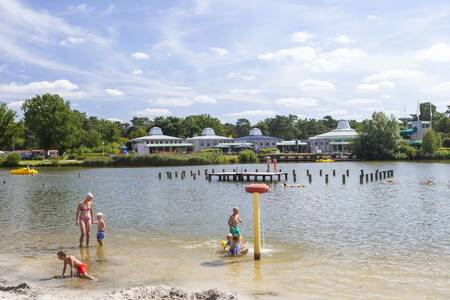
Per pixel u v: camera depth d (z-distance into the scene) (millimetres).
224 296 13461
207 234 24891
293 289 14734
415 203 37000
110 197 46219
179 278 16250
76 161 121500
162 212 34375
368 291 14430
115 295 13562
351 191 47875
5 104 137000
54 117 137000
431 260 18266
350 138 152875
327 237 23344
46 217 32219
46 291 14719
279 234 24375
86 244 22047
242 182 62344
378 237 23125
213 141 166000
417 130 163875
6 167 113688
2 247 21938
